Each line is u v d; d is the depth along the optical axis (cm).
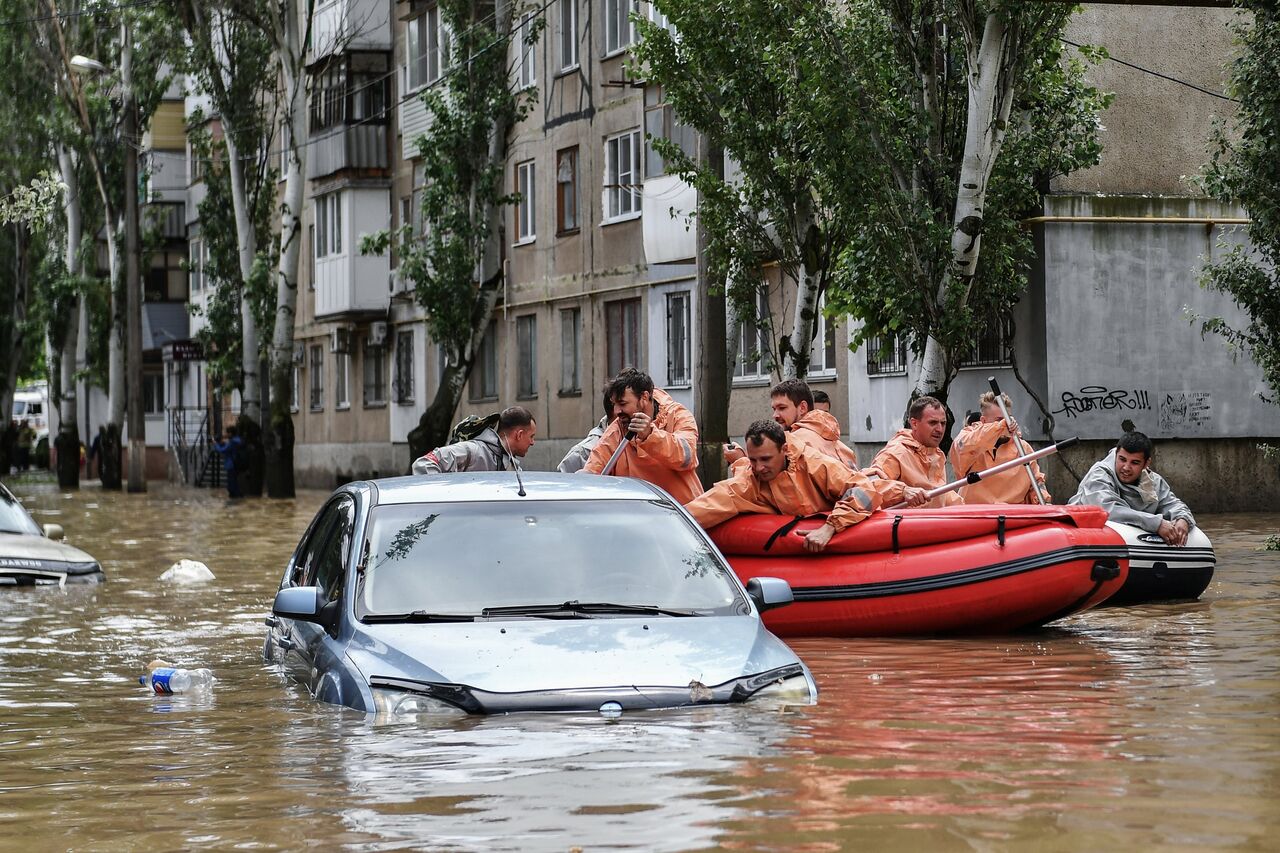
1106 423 2631
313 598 847
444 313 3684
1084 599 1155
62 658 1161
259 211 4653
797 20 2059
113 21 5062
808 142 2059
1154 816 551
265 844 545
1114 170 2673
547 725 718
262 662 1096
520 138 4138
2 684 1025
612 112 3728
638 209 3647
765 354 2412
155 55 4828
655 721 723
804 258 2300
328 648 830
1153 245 2655
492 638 783
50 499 4600
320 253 5038
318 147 4944
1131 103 2686
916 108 2070
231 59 4491
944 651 1080
